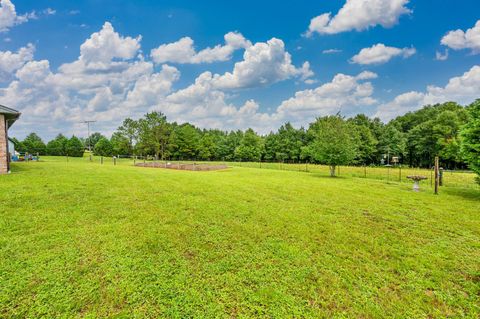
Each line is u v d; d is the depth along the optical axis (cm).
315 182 1438
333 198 945
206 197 882
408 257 450
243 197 909
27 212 621
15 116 1341
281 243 497
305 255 447
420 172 2575
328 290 345
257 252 455
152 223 587
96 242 471
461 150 1145
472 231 589
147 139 5600
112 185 1020
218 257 432
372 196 1008
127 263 398
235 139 6412
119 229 541
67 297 313
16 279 346
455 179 1816
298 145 5466
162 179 1291
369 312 303
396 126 5634
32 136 6575
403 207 818
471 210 788
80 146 5788
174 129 6406
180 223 595
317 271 394
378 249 479
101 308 296
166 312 293
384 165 4791
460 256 457
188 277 367
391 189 1224
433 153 4106
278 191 1066
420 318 296
